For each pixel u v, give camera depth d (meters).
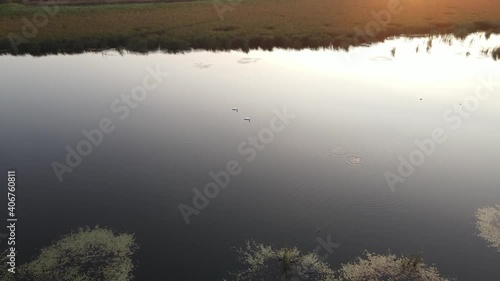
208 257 9.84
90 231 10.79
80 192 12.48
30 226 11.00
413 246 10.05
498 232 10.46
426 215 11.09
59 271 9.53
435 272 9.29
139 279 9.24
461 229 10.59
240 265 9.59
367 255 9.81
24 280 9.27
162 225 10.96
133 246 10.24
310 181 12.52
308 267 9.49
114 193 12.41
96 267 9.64
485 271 9.30
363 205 11.48
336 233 10.50
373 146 14.28
